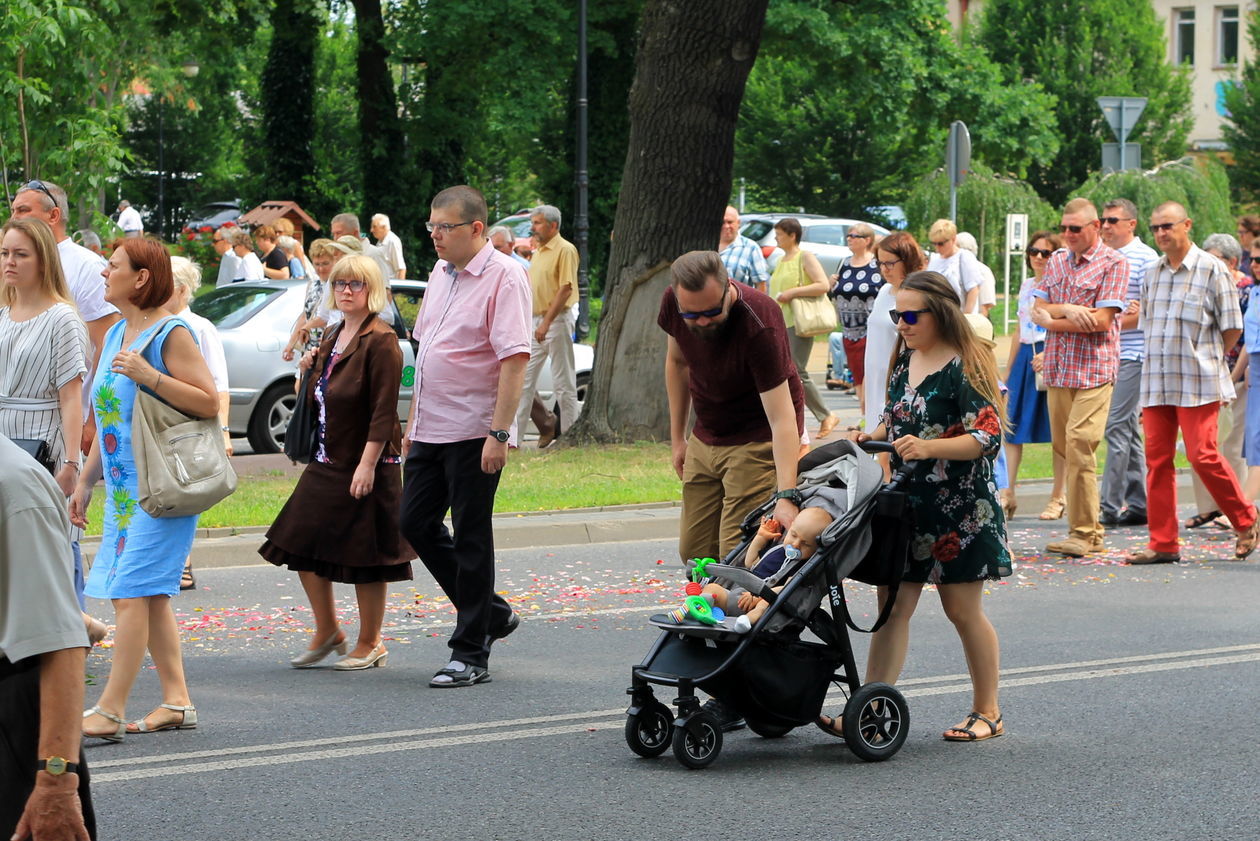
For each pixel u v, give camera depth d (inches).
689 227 984.3
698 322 418.9
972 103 2354.8
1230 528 789.2
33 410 448.8
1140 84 3009.4
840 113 2748.5
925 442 392.2
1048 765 391.5
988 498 404.2
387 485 497.7
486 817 350.6
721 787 372.8
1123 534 773.3
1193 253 685.9
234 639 552.4
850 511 382.3
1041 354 783.1
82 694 220.5
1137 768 389.4
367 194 2495.1
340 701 459.5
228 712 445.4
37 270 451.2
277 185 2620.6
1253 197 3068.4
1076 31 3019.2
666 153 976.9
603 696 464.8
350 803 360.8
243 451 1047.0
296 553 495.5
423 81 2442.2
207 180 3833.7
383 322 500.1
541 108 2159.2
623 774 383.9
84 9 1041.5
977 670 417.4
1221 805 360.5
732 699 389.7
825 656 394.0
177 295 621.3
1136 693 465.7
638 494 824.9
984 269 889.5
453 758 398.3
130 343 416.2
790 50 2249.0
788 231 1027.3
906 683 478.0
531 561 709.9
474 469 483.8
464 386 485.4
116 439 414.3
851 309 1010.1
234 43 2564.0
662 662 386.3
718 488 455.8
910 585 406.9
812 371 1626.5
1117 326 703.1
